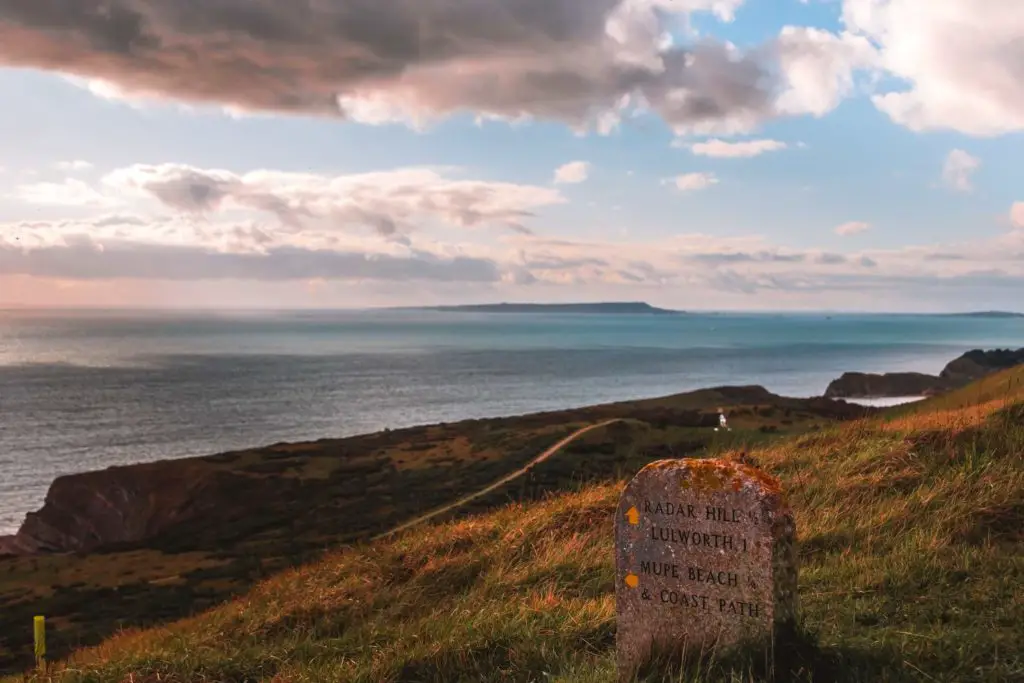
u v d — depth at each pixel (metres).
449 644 7.11
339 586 11.83
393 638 8.08
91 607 26.55
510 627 7.26
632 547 5.85
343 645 8.15
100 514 57.75
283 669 7.59
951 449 11.52
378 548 13.73
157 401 158.50
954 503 9.53
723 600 5.45
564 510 12.62
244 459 58.81
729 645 5.40
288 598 12.02
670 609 5.67
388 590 11.15
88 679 8.05
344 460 55.44
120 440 111.62
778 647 5.28
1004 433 11.56
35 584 32.66
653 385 187.62
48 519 60.31
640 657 5.76
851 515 9.98
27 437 114.69
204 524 43.31
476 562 11.30
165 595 26.19
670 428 34.81
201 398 163.50
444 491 35.47
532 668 6.41
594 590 8.96
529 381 198.88
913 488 10.63
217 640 10.06
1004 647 5.47
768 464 13.27
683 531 5.62
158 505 53.28
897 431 13.15
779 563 5.34
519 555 11.28
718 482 5.50
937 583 7.14
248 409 144.62
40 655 9.01
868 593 7.19
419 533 14.46
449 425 70.25
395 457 52.81
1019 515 9.05
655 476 5.76
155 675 7.83
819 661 5.30
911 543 8.34
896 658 5.38
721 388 83.31
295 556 28.98
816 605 6.99
